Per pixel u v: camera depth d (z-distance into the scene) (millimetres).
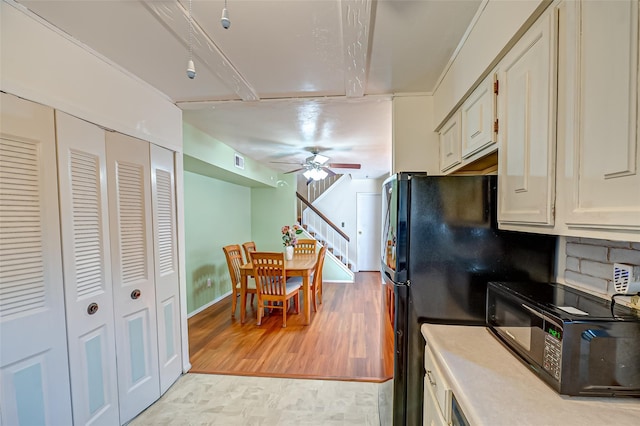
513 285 1148
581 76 712
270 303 4199
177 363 2215
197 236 3965
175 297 2180
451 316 1354
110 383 1608
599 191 661
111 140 1622
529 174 930
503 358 1014
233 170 3824
